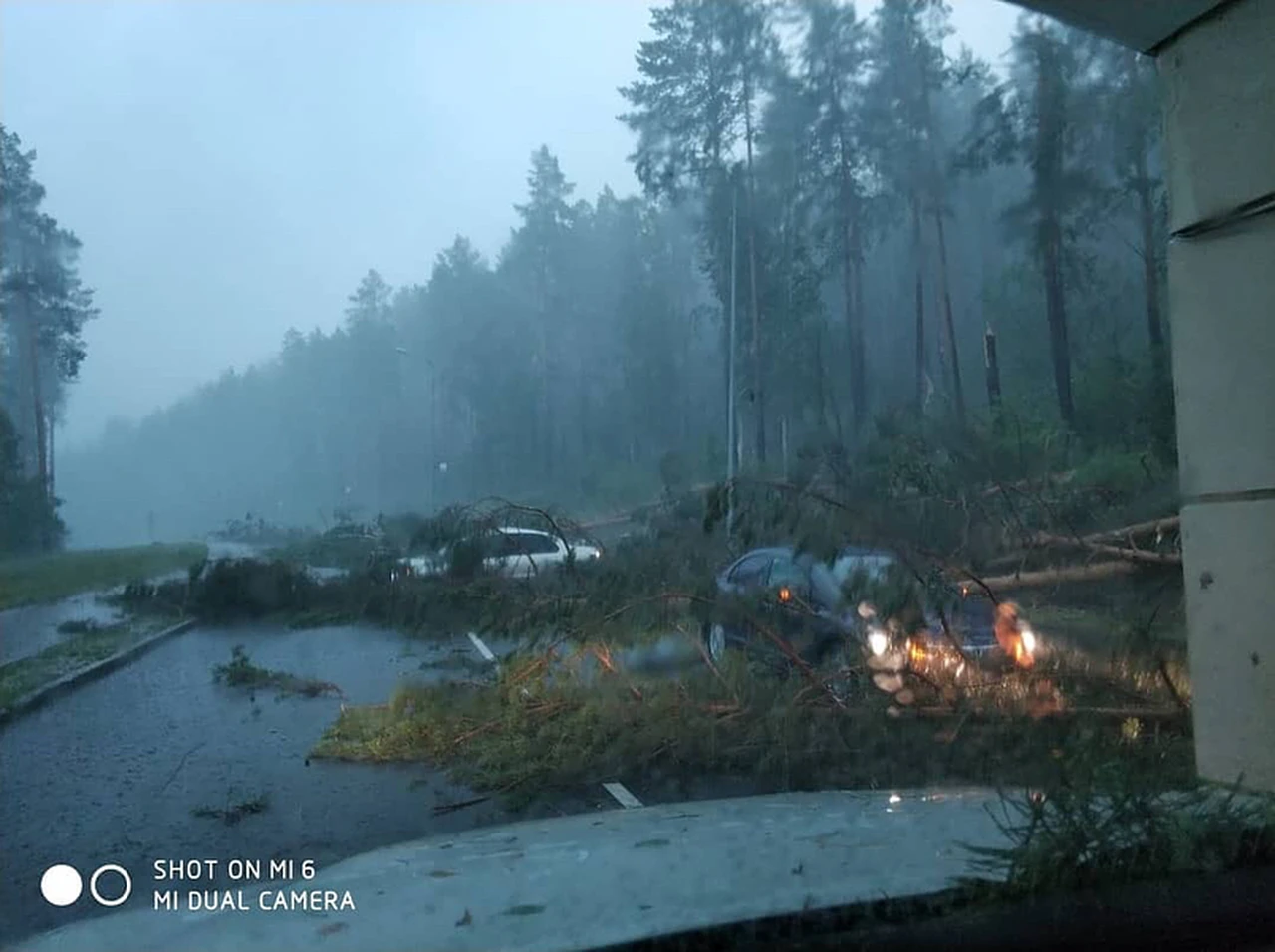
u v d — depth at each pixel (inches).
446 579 551.5
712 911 131.2
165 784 317.4
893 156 1155.3
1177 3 167.5
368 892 155.9
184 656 642.2
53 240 1558.8
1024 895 129.5
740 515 363.3
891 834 165.6
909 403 876.6
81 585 1253.7
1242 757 160.2
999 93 1012.5
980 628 323.6
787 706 300.0
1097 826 133.4
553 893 144.9
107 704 476.4
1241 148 164.7
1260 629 158.9
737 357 1213.7
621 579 373.7
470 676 452.1
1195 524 169.2
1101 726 262.7
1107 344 1023.6
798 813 192.5
